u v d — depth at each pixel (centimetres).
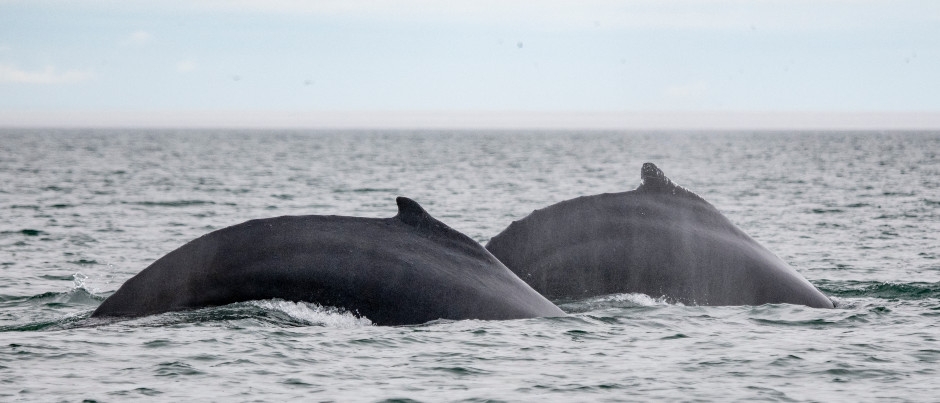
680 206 5978
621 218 5847
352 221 5069
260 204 17738
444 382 4519
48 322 5488
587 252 5741
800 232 12975
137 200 17912
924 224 14025
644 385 4547
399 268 4991
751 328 5544
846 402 4297
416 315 5016
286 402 4231
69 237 11700
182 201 17888
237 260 4916
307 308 4872
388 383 4491
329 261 4928
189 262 4962
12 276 8450
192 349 4831
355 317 4962
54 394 4262
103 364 4656
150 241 11525
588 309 5684
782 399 4350
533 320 5278
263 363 4688
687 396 4391
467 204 17888
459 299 5069
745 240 6084
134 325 5009
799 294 5997
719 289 5856
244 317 4812
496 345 5016
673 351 5103
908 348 5216
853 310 6097
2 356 4762
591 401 4312
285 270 4888
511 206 17438
